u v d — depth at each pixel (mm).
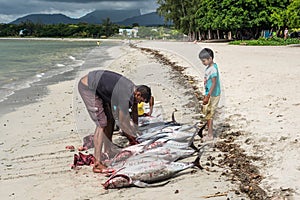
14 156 8227
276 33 57188
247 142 7738
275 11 54844
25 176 7023
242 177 6203
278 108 9891
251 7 55594
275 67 18422
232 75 16391
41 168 7391
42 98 15102
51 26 174000
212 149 7668
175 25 74375
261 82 14070
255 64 20266
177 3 72000
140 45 44281
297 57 24141
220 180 6207
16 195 6227
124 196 5902
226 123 9203
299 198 5262
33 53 50438
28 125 10898
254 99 11227
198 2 70625
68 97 15016
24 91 16969
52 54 47656
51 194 6160
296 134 7684
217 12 59750
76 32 161500
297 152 6770
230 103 10992
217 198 5590
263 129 8352
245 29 61312
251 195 5578
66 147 8562
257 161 6750
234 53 29375
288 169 6180
